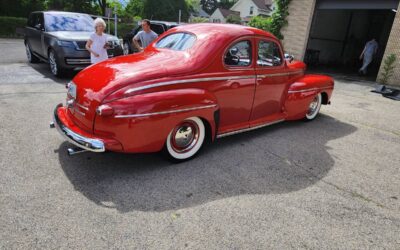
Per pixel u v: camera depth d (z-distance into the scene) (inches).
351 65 725.9
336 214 117.0
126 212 108.2
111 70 136.3
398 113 285.3
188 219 106.9
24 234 94.3
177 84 133.5
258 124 185.5
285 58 203.3
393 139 210.1
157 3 1520.7
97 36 234.4
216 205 116.2
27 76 313.9
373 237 105.6
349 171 155.2
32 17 381.7
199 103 138.4
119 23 1106.1
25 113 199.3
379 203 127.3
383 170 159.5
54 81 300.2
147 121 122.4
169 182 129.8
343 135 211.2
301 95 206.1
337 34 716.0
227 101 158.2
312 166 157.3
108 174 133.0
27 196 113.0
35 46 358.6
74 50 300.5
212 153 162.7
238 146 175.5
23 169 131.4
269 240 99.7
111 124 119.0
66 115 144.3
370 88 408.5
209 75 145.2
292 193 129.3
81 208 108.6
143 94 123.4
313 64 666.2
